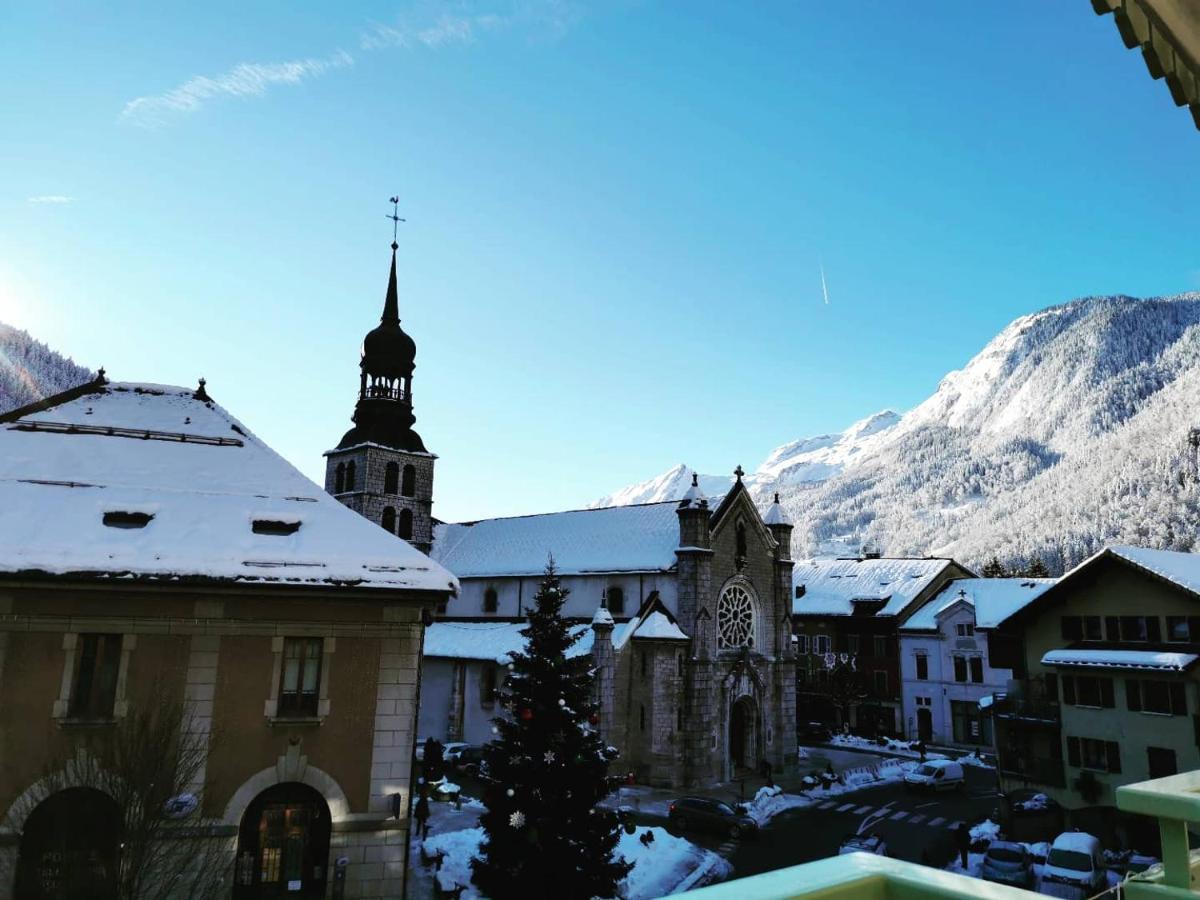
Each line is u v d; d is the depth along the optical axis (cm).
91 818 2062
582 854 2680
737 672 5475
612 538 6100
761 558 5953
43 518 2250
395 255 6694
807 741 7381
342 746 2289
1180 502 17562
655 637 5172
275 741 2239
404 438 6500
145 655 2186
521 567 6334
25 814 2002
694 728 5175
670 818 4247
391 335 6512
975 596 6462
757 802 4728
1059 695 4016
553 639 2939
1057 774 3991
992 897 292
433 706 5938
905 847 3934
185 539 2317
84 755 2055
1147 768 3606
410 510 6444
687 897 289
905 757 6625
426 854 3228
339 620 2355
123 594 2191
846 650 8094
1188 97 534
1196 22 473
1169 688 3572
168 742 1875
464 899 2873
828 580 8925
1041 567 10956
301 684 2312
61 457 2519
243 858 2189
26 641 2108
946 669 7306
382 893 2238
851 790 5331
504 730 2848
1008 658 4475
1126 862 3469
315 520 2564
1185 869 389
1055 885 3120
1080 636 4084
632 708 5231
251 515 2495
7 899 1956
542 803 2667
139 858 1788
